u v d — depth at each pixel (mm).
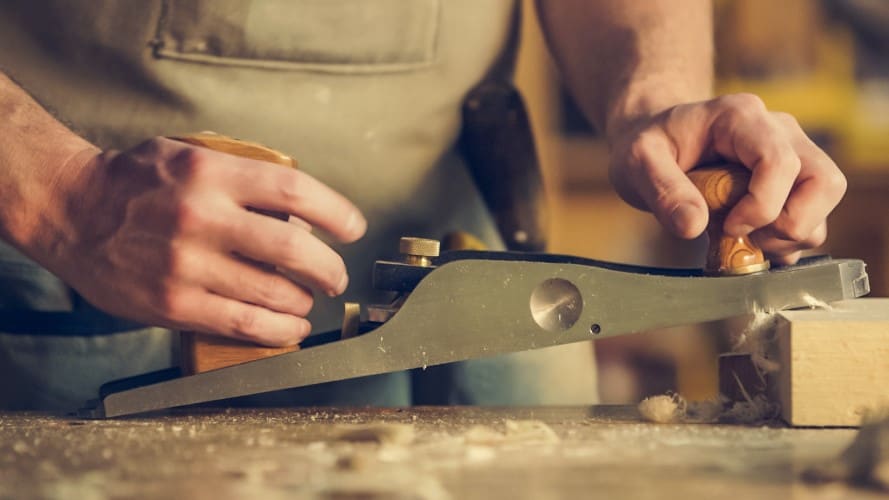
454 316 1118
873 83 2988
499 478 754
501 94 1692
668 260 3203
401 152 1653
